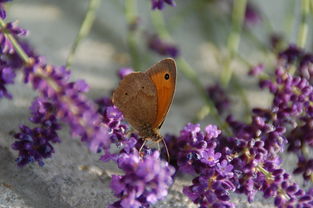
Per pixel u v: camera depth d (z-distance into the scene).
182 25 0.50
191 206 0.39
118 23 0.49
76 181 0.39
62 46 0.46
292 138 0.39
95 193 0.39
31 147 0.37
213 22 0.50
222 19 0.49
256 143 0.37
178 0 0.50
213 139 0.37
